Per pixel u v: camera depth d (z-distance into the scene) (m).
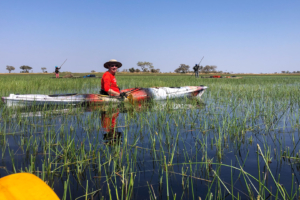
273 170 2.36
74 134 3.62
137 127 4.08
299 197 1.82
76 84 13.32
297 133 3.67
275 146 3.10
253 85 13.40
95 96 6.42
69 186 2.07
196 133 3.74
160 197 1.88
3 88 9.57
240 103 6.58
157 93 7.39
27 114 5.10
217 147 2.94
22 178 0.89
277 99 7.22
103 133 3.71
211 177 2.24
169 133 3.74
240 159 2.67
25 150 2.95
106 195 1.92
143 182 2.13
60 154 2.81
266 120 4.45
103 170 2.40
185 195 1.91
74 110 5.67
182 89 8.07
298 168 2.40
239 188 2.03
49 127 4.04
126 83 14.16
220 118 4.76
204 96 8.68
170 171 2.38
